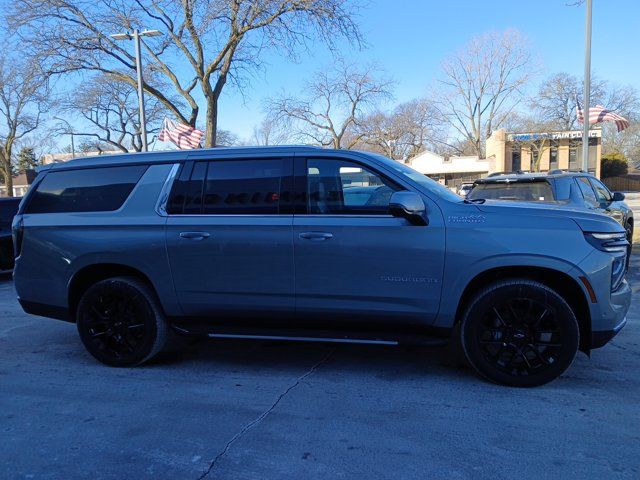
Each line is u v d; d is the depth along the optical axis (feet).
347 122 122.21
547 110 166.61
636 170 222.07
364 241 13.24
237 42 60.18
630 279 26.96
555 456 9.98
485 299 12.99
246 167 14.29
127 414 12.14
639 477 9.25
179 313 14.79
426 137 187.21
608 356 15.55
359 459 9.97
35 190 16.07
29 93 69.36
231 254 13.99
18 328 20.34
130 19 59.52
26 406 12.70
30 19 58.80
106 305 15.34
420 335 13.62
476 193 27.61
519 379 13.12
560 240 12.51
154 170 14.97
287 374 14.58
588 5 51.03
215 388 13.64
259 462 9.93
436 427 11.21
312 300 13.75
